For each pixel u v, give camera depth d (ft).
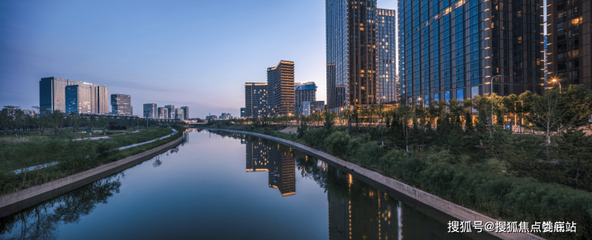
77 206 95.96
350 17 527.40
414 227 72.84
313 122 396.78
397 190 94.27
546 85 225.56
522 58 223.30
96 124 352.08
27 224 81.76
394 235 70.44
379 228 75.25
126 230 75.77
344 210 89.04
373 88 532.32
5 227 80.23
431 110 177.06
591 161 60.90
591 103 96.53
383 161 106.73
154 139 285.84
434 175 78.95
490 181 68.08
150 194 110.32
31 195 91.25
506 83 215.51
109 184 125.18
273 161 187.32
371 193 103.96
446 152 99.19
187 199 104.12
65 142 133.18
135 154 179.42
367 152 120.16
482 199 63.87
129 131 367.66
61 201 101.50
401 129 143.02
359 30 529.04
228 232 74.79
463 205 67.72
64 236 72.28
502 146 93.40
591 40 200.95
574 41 211.61
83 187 116.88
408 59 321.32
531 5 229.25
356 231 73.46
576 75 209.87
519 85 220.43
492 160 95.14
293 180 134.82
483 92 216.54
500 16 217.15
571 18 213.66
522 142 94.22
